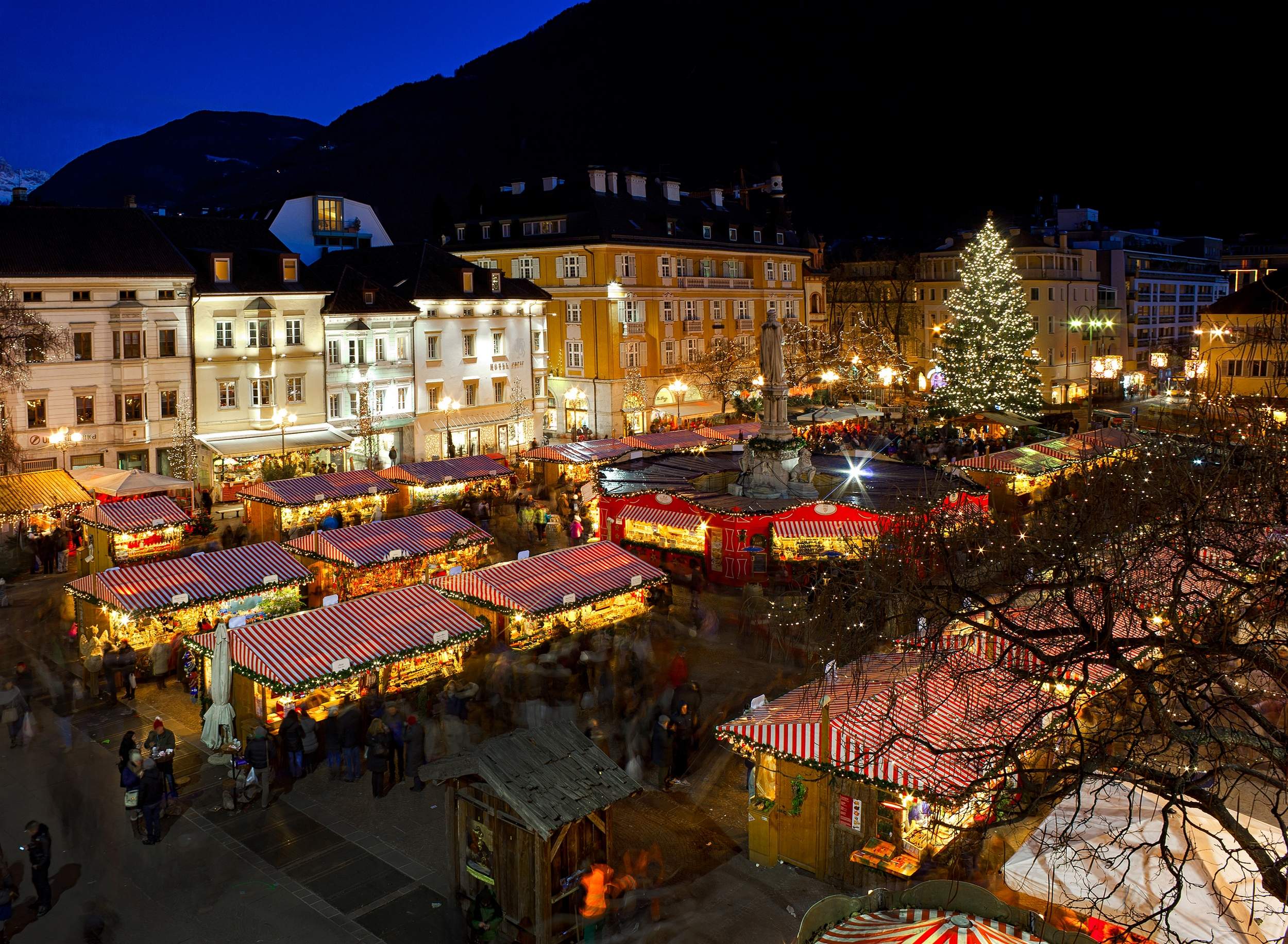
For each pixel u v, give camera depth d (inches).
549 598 1103.6
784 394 1619.1
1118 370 3496.6
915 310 4183.1
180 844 738.2
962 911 450.3
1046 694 665.6
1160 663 465.4
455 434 2586.1
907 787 619.8
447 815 634.2
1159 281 4773.6
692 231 3292.3
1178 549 507.8
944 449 2308.1
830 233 7760.8
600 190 3125.0
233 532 1710.1
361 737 859.4
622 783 617.0
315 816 784.3
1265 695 543.5
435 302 2500.0
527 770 605.6
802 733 673.6
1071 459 1930.4
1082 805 546.0
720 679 1043.9
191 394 2071.9
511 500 2000.5
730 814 782.5
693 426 2994.6
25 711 901.2
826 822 682.8
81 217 2030.0
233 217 3117.6
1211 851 499.2
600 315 2915.8
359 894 673.6
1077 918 503.2
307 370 2251.5
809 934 452.1
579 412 3019.2
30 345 1807.3
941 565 813.9
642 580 1186.0
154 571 1134.4
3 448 1708.9
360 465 2325.3
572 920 599.2
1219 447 586.9
